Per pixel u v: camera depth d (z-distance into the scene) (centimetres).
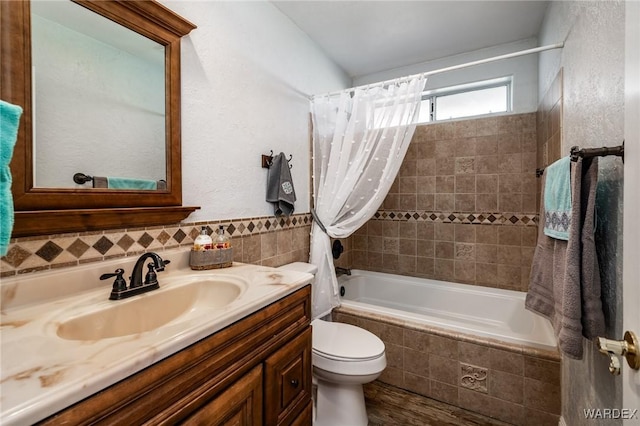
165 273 121
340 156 208
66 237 95
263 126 183
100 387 49
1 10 81
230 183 159
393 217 291
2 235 56
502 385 161
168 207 122
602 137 97
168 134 125
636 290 52
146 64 118
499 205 247
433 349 179
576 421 123
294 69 214
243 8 167
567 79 144
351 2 190
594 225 90
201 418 67
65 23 95
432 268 274
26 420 41
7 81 82
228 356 76
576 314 89
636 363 50
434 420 161
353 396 148
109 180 107
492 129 248
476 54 257
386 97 194
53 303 87
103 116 105
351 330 167
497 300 234
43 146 90
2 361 53
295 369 104
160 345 59
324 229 214
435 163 270
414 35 231
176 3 131
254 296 91
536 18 208
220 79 152
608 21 92
